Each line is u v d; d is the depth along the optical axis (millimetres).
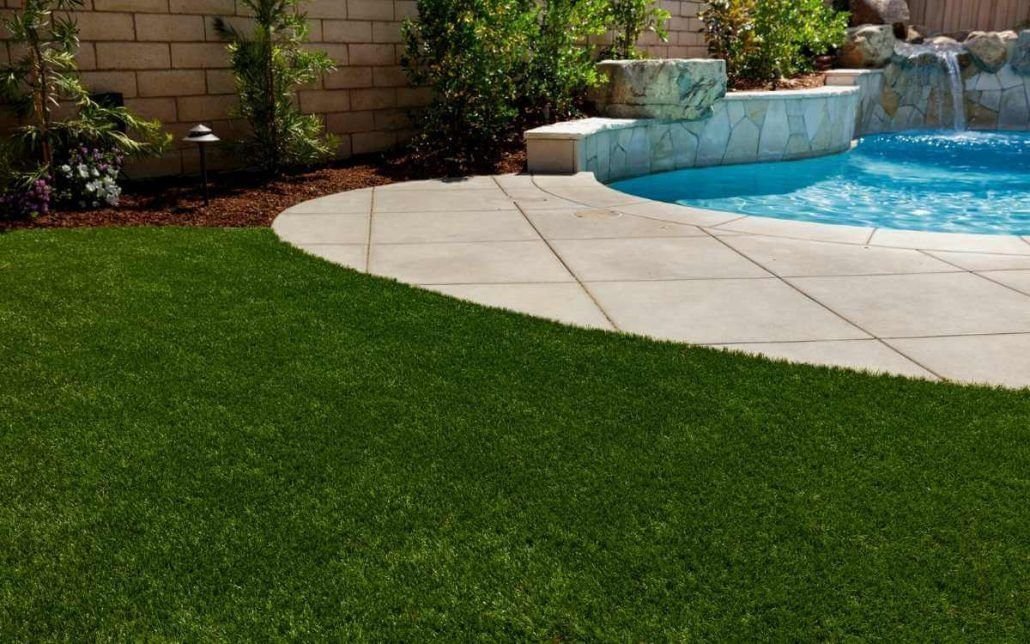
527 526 2355
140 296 4367
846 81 14008
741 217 6594
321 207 7004
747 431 2889
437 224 6328
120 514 2406
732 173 10508
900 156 12055
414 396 3178
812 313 4207
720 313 4211
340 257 5309
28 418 2984
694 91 10234
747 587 2088
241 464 2680
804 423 2945
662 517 2389
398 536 2311
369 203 7188
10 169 6453
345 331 3881
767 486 2539
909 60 15250
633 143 10016
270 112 8023
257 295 4426
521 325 3990
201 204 7004
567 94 10273
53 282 4590
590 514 2404
